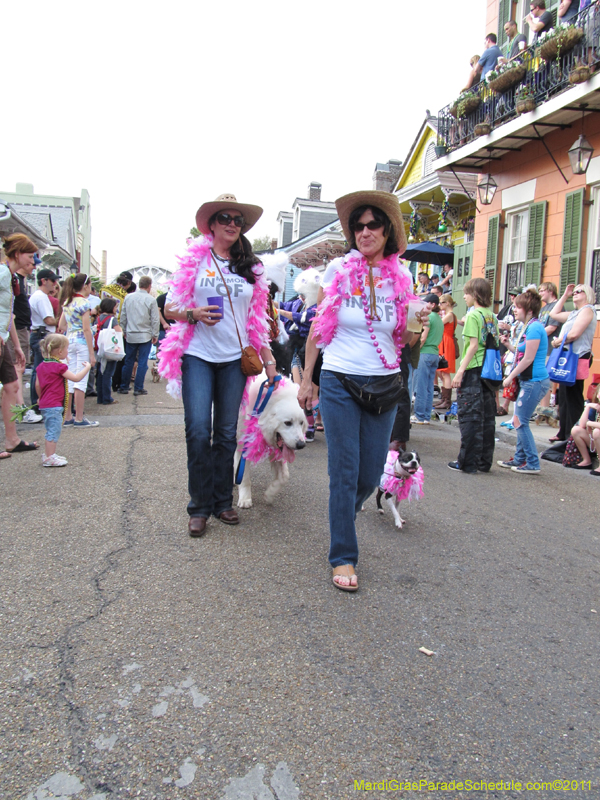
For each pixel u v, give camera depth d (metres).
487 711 2.11
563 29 8.40
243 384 3.83
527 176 10.48
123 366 10.32
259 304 3.79
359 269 3.01
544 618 2.85
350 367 2.98
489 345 5.71
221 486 3.83
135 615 2.60
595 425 6.02
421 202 14.79
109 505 4.03
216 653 2.35
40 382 4.93
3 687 2.08
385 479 3.96
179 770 1.75
